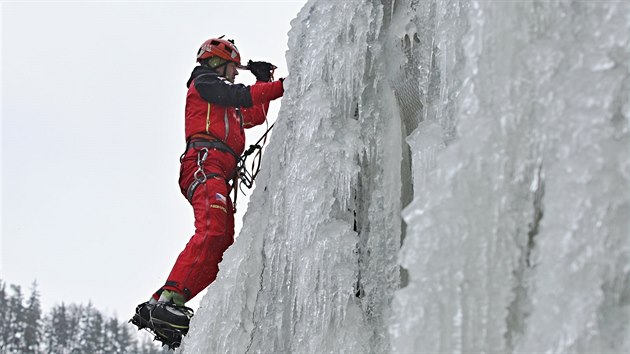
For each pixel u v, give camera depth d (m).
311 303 2.85
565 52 2.14
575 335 1.83
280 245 3.06
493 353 2.01
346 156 3.03
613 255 1.90
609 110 2.01
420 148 2.67
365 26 3.13
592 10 2.16
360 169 3.04
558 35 2.18
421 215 2.11
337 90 3.10
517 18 2.23
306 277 2.87
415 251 2.08
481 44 2.24
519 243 2.09
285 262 3.03
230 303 3.14
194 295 3.61
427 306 2.03
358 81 3.12
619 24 2.10
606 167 1.95
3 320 47.47
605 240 1.91
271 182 3.23
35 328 47.59
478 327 2.02
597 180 1.94
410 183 2.97
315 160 3.01
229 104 3.70
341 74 3.11
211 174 3.67
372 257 2.96
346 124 3.10
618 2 2.13
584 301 1.85
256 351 3.04
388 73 3.14
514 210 2.10
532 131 2.12
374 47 3.15
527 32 2.23
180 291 3.55
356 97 3.12
